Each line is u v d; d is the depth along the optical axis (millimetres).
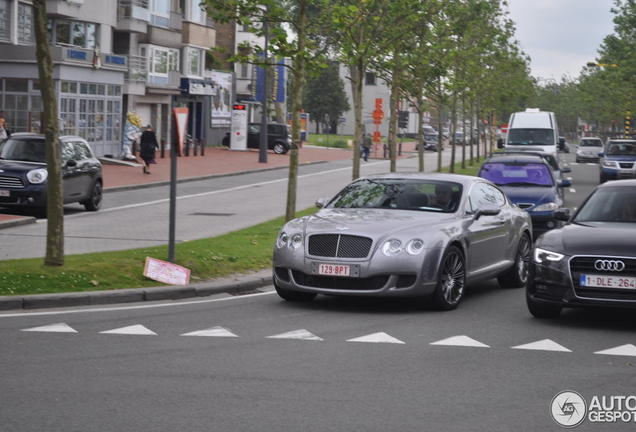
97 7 53031
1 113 47062
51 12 49469
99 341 9641
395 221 12086
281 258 12016
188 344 9578
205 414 6879
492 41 53219
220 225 22859
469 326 10922
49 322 10672
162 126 65250
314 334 10266
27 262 13898
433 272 11688
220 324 10797
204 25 68062
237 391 7602
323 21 24312
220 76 76500
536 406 7277
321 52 20797
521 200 21125
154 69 60781
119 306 12023
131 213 26094
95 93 50250
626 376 8414
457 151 106000
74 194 25281
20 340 9609
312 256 11781
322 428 6562
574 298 10734
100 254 15125
